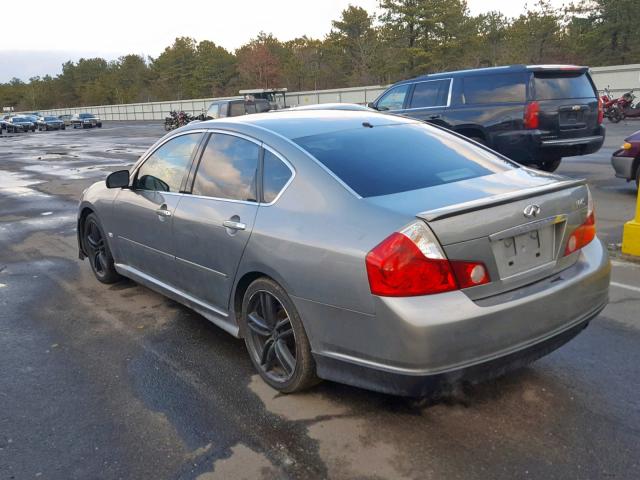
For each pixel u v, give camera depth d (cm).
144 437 309
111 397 353
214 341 431
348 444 296
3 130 5928
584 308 318
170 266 438
